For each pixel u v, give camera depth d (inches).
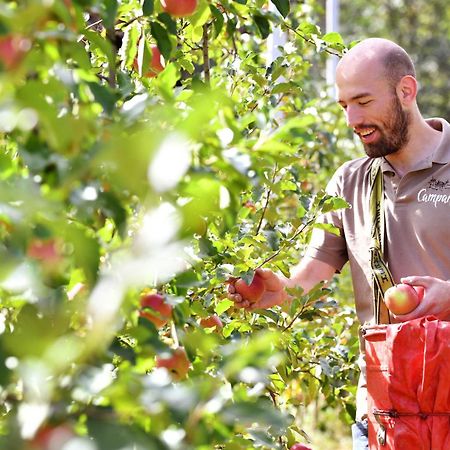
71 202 77.9
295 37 202.1
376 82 163.0
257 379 78.7
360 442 168.9
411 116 165.0
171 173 60.2
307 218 171.3
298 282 176.7
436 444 139.6
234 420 75.3
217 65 231.9
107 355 81.8
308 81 334.3
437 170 164.1
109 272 76.5
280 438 154.2
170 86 90.7
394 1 1069.1
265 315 166.7
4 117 66.2
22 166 88.2
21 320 80.6
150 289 107.6
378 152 165.3
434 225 162.1
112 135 74.8
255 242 164.2
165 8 119.7
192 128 63.2
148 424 69.6
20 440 61.9
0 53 64.2
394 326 142.6
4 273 63.9
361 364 169.0
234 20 153.9
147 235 61.9
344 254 181.0
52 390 64.8
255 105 178.9
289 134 80.0
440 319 151.0
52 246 71.2
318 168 328.5
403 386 141.2
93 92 81.0
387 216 166.7
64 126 67.6
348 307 233.8
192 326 121.2
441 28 1049.5
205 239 122.1
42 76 77.4
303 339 190.4
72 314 79.5
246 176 81.3
